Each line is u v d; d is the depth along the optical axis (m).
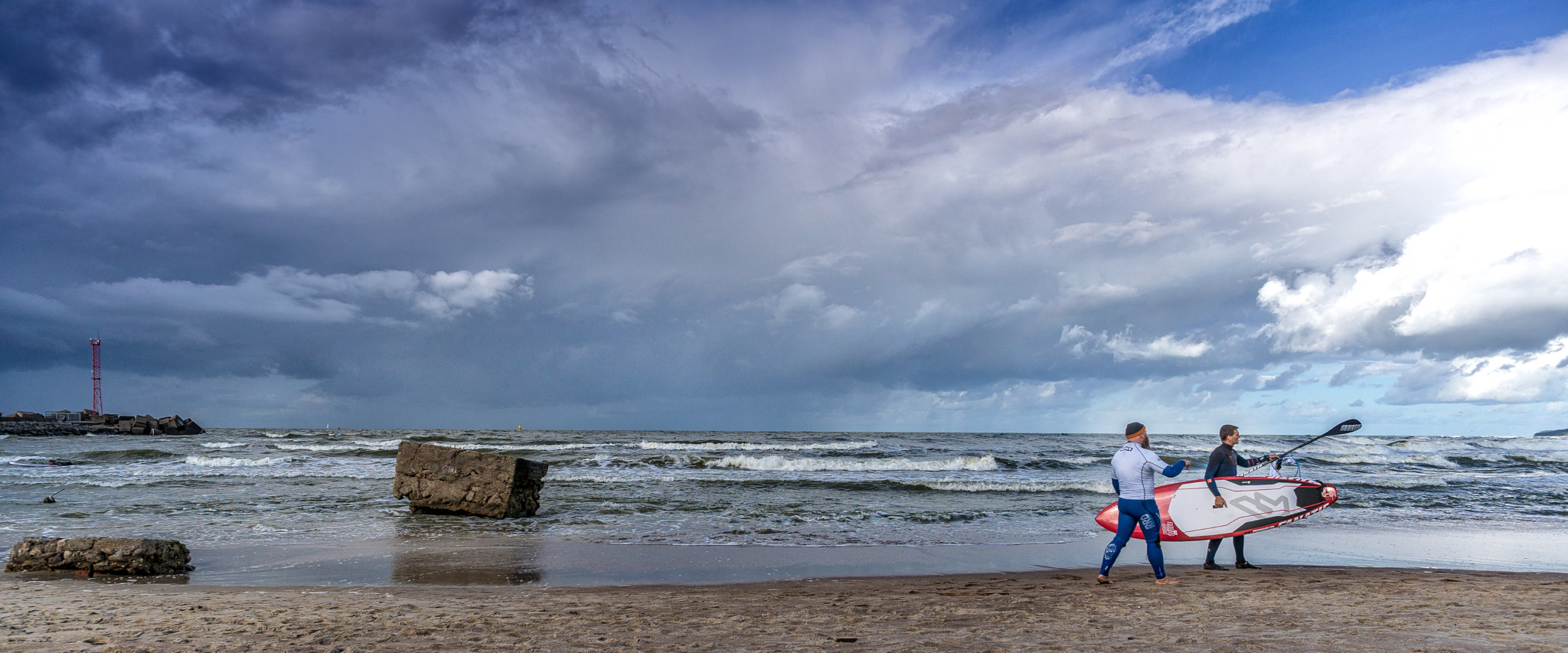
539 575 9.38
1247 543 11.78
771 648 4.98
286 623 5.89
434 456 15.12
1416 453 41.84
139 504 15.95
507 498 14.66
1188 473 25.28
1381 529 13.45
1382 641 4.96
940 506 16.88
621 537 12.61
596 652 4.90
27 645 5.02
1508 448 50.28
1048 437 78.94
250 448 41.94
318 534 12.64
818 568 9.90
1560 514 15.88
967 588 8.05
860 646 5.02
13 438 60.16
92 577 8.83
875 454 39.06
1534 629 5.34
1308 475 25.33
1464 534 12.87
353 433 104.00
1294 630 5.37
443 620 6.07
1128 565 10.04
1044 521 14.67
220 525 13.44
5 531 12.53
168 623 5.84
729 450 40.09
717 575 9.41
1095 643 5.02
